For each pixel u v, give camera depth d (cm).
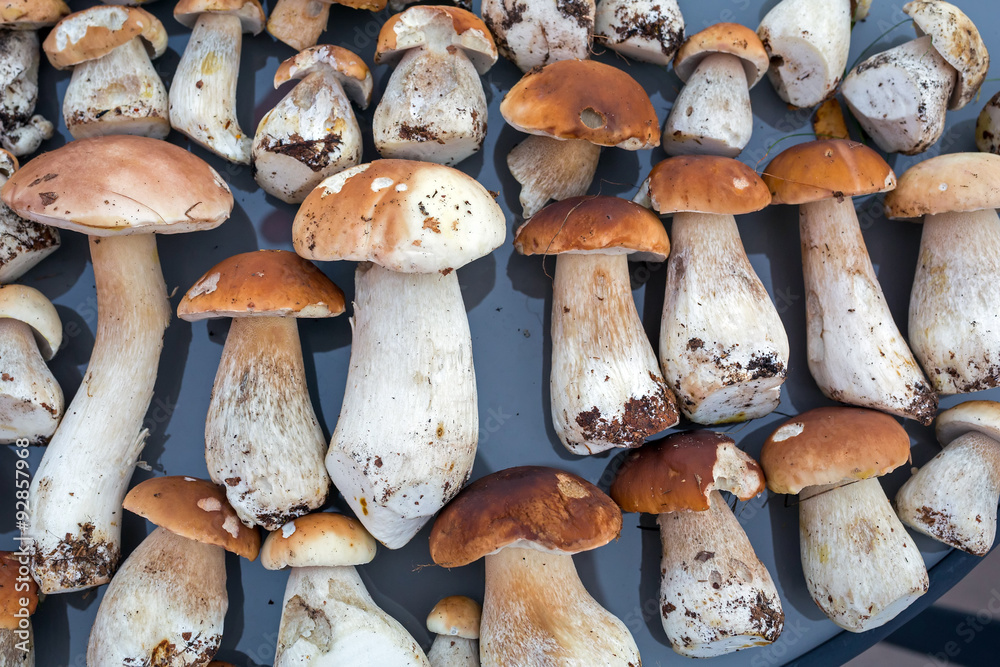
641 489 43
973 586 50
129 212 39
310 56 43
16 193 40
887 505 45
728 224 45
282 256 42
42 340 44
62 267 45
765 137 48
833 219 45
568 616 42
